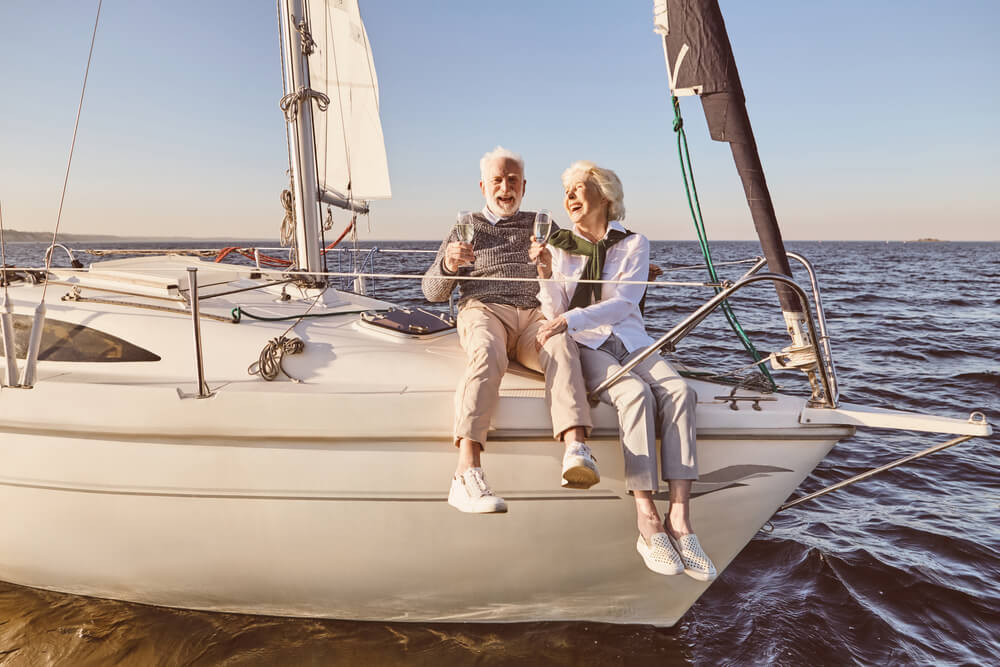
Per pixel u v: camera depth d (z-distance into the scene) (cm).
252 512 229
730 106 208
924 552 334
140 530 238
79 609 264
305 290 330
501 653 245
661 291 1794
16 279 330
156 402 222
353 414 217
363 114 450
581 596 249
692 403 213
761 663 245
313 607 254
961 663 247
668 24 214
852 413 214
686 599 250
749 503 229
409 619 257
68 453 231
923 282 2417
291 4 316
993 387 687
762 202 210
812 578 309
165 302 288
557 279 224
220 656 241
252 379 241
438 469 220
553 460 221
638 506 209
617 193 235
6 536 250
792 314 217
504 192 241
